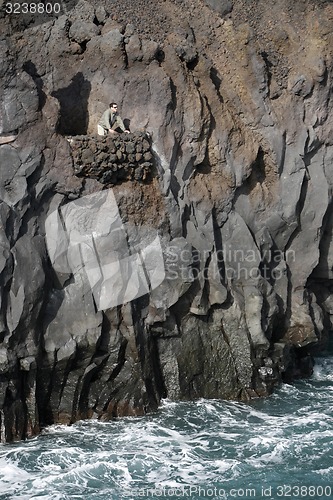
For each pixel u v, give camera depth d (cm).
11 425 3516
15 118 3647
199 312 3897
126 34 4109
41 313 3616
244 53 4272
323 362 4375
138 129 3991
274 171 4244
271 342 4056
